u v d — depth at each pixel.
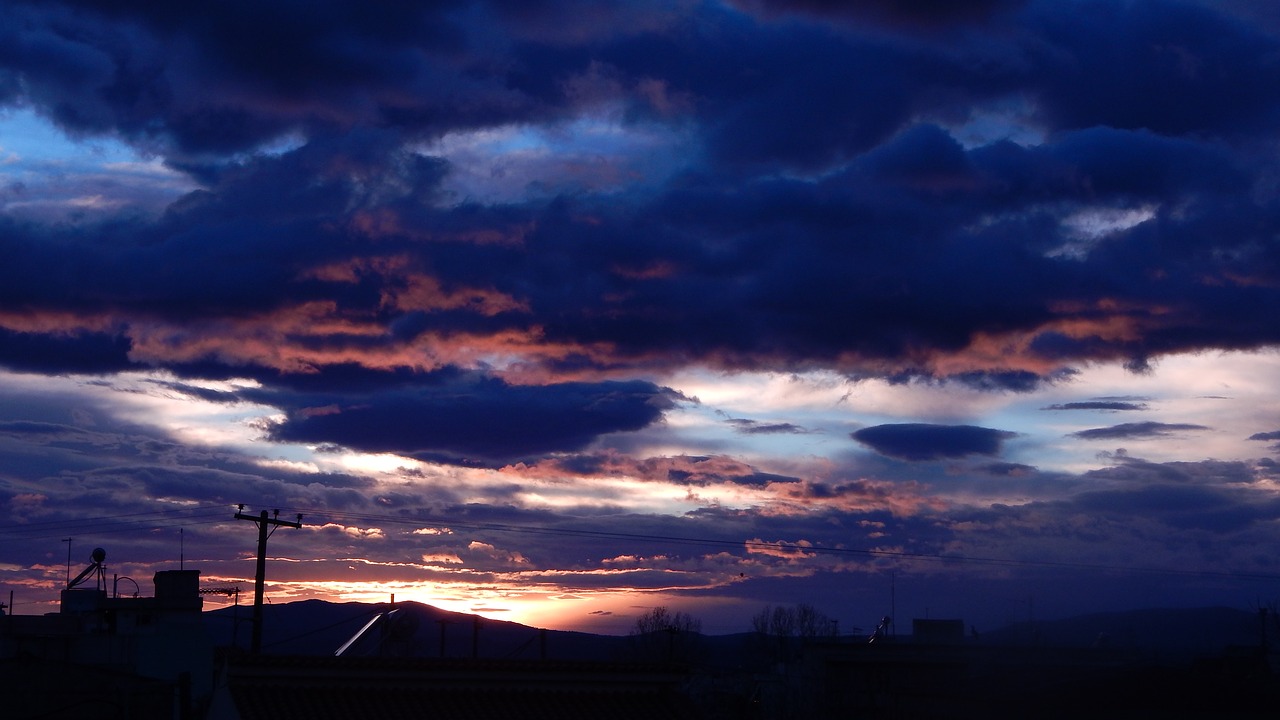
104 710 40.97
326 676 26.92
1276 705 31.77
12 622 50.56
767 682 53.06
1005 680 38.72
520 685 28.25
